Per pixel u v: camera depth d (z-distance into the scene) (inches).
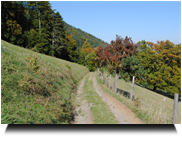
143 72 539.5
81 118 273.0
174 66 1376.7
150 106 326.0
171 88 1296.8
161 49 1492.4
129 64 542.6
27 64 343.9
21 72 282.8
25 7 2064.5
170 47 1488.7
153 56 1381.6
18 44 1497.3
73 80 742.5
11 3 1453.0
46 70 415.8
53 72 488.7
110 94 487.8
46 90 300.0
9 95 200.1
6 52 337.7
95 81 951.6
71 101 364.2
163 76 1317.7
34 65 360.2
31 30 1753.2
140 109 291.0
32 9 2094.0
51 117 217.8
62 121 233.6
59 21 2074.3
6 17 1380.4
